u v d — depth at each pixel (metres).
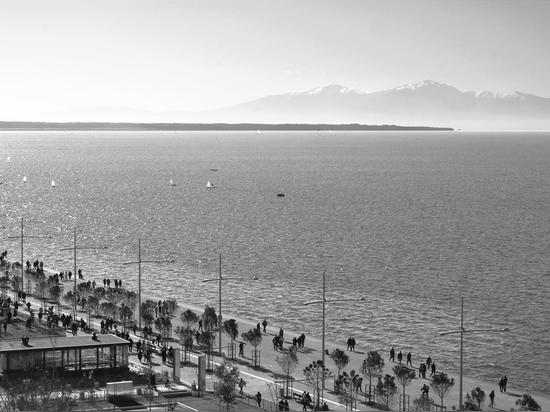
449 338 162.00
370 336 163.50
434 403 120.88
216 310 183.75
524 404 119.75
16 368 121.38
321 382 128.75
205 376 124.38
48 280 191.12
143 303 174.62
